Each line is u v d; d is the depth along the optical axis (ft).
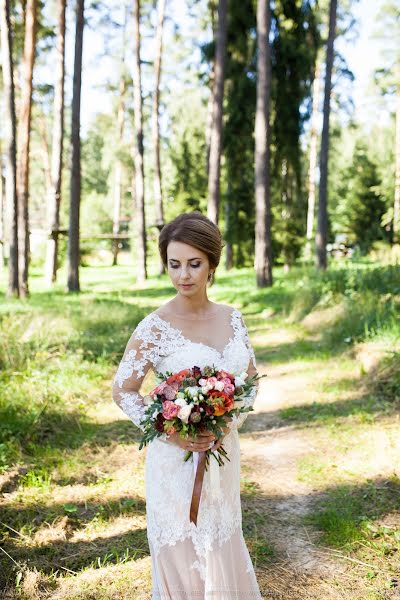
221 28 60.23
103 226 154.71
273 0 65.57
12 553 10.89
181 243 7.52
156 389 7.20
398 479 13.89
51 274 75.51
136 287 69.97
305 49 67.00
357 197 99.04
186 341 7.83
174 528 7.51
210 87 92.79
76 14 57.77
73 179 60.59
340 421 18.15
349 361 24.39
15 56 80.38
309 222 110.63
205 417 6.95
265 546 11.46
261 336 33.58
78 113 59.67
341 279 38.24
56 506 12.83
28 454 15.49
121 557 10.98
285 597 9.83
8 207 51.03
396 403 18.97
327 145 58.59
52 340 27.30
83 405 19.80
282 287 51.26
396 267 35.24
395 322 25.81
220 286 62.95
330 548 11.36
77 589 9.96
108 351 26.84
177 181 106.83
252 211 77.66
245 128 71.92
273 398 21.52
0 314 33.53
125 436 17.39
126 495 13.55
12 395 18.66
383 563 10.78
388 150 129.59
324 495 13.60
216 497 7.55
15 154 50.55
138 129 77.15
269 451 16.55
